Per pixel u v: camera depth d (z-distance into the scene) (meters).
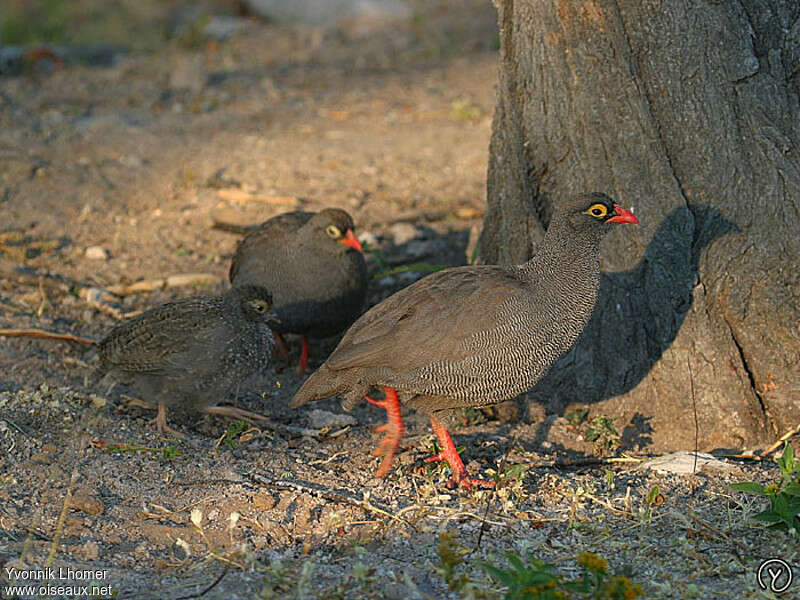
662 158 10.91
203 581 8.16
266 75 23.94
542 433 11.33
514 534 8.97
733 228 10.81
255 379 12.91
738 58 10.76
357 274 12.76
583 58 11.03
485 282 9.89
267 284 12.81
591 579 8.05
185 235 16.06
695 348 10.88
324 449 10.99
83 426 10.81
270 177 17.77
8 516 8.95
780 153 10.77
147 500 9.50
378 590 8.02
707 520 9.12
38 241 15.55
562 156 11.38
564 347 10.10
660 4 10.79
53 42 28.22
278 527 9.07
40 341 12.95
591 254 10.03
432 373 9.78
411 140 19.52
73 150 18.59
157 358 10.78
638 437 11.12
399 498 9.72
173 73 23.06
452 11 29.25
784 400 10.59
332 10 29.62
